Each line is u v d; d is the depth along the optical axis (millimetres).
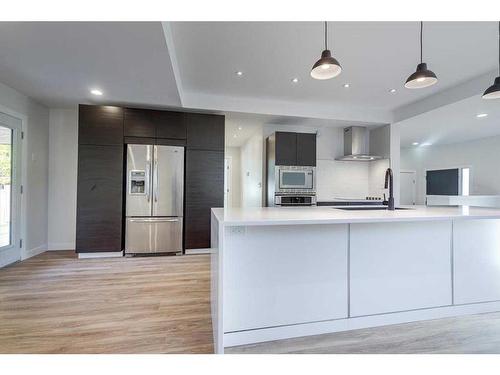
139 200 3920
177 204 4047
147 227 3938
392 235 2096
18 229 3625
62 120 4301
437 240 2195
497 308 2322
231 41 2557
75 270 3262
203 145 4160
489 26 2271
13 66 2723
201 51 2750
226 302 1788
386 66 3061
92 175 3773
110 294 2547
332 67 1972
